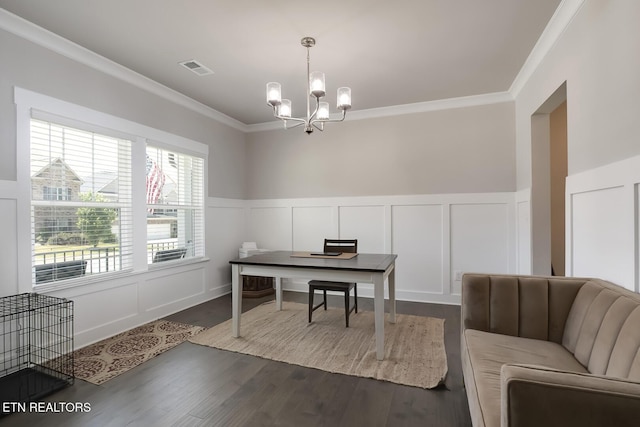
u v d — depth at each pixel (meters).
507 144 3.84
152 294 3.48
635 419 0.83
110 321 3.03
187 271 3.97
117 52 2.83
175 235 3.89
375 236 4.43
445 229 4.09
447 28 2.48
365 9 2.25
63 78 2.67
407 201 4.26
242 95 3.86
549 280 1.92
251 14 2.30
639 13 1.51
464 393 2.05
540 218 3.16
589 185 1.96
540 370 0.95
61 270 2.70
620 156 1.67
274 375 2.29
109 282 3.02
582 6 2.05
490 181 3.92
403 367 2.38
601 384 0.88
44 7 2.21
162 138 3.61
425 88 3.66
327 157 4.68
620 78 1.66
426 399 1.99
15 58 2.38
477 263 3.98
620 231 1.68
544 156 3.14
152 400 1.99
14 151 2.37
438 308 3.87
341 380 2.22
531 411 0.90
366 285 4.49
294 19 2.36
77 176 2.81
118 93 3.12
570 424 0.87
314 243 4.75
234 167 4.88
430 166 4.16
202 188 4.25
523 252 3.52
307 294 4.64
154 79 3.40
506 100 3.83
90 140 2.92
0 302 2.29
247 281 4.48
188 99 3.92
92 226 2.94
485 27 2.47
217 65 3.09
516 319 1.91
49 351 2.53
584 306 1.69
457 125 4.04
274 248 4.96
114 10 2.25
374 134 4.43
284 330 3.15
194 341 2.88
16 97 2.37
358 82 3.48
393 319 3.32
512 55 2.91
